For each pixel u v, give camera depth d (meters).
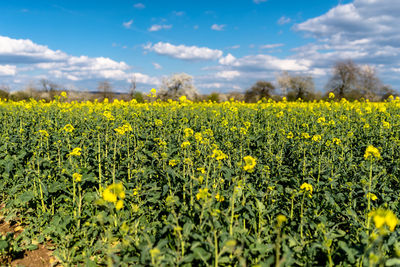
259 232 3.58
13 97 35.09
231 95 63.12
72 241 4.03
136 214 4.19
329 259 2.96
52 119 10.14
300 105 17.50
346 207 4.03
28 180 5.00
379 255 2.57
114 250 3.68
